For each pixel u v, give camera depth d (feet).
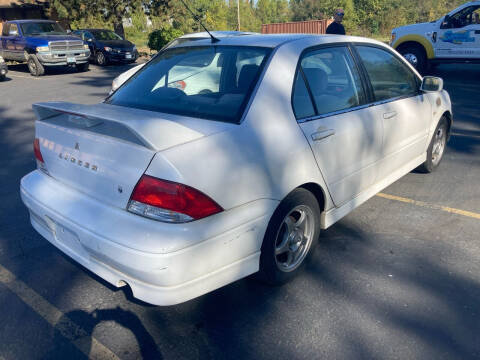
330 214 10.82
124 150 7.66
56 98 36.11
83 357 8.14
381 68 12.77
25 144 22.61
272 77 9.36
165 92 10.28
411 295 9.73
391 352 8.09
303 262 10.40
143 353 8.21
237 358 8.07
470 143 20.99
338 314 9.16
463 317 9.00
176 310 9.40
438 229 12.70
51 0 78.28
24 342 8.55
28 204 9.67
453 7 164.35
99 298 9.89
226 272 8.18
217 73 10.18
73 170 8.73
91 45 60.64
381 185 13.04
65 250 8.98
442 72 45.37
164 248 7.14
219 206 7.68
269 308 9.40
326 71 10.66
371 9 150.51
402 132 13.33
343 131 10.50
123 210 7.73
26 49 52.01
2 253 11.84
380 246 11.82
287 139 9.03
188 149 7.48
